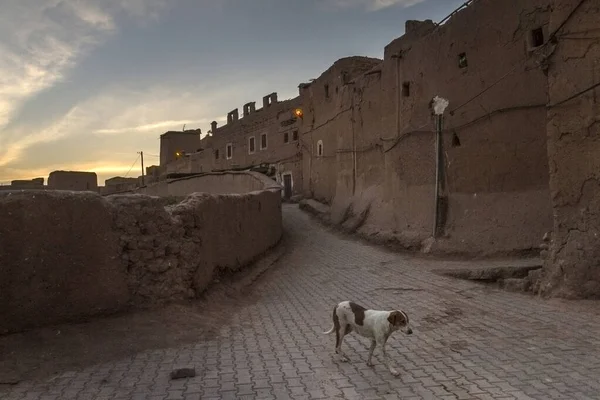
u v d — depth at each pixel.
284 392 5.00
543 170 11.34
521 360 5.79
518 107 11.74
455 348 6.35
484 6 12.53
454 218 13.22
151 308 7.52
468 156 12.97
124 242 7.44
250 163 38.34
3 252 6.04
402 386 5.11
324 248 16.34
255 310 8.88
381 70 17.39
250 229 12.95
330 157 23.38
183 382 5.29
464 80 13.12
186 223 8.59
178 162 53.56
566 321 7.26
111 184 55.94
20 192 6.33
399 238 14.80
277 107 34.38
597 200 8.16
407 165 15.44
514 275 9.99
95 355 6.03
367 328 5.69
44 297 6.35
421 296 9.45
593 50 8.25
